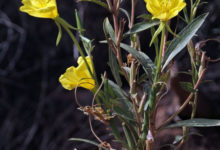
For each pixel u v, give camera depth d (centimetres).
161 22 78
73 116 224
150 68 81
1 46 271
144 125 82
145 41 203
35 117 234
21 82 261
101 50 229
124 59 185
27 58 273
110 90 82
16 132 234
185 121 82
